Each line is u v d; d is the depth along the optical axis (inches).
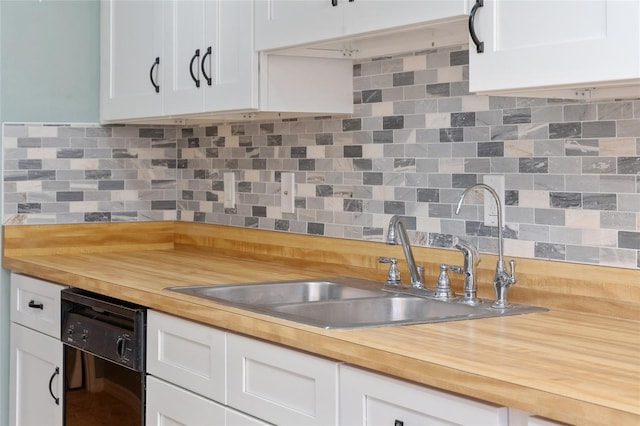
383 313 96.7
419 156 105.1
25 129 139.7
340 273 116.1
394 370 65.7
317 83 112.5
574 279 87.4
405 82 106.7
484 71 75.1
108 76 141.7
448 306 92.0
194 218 148.7
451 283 100.5
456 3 78.6
